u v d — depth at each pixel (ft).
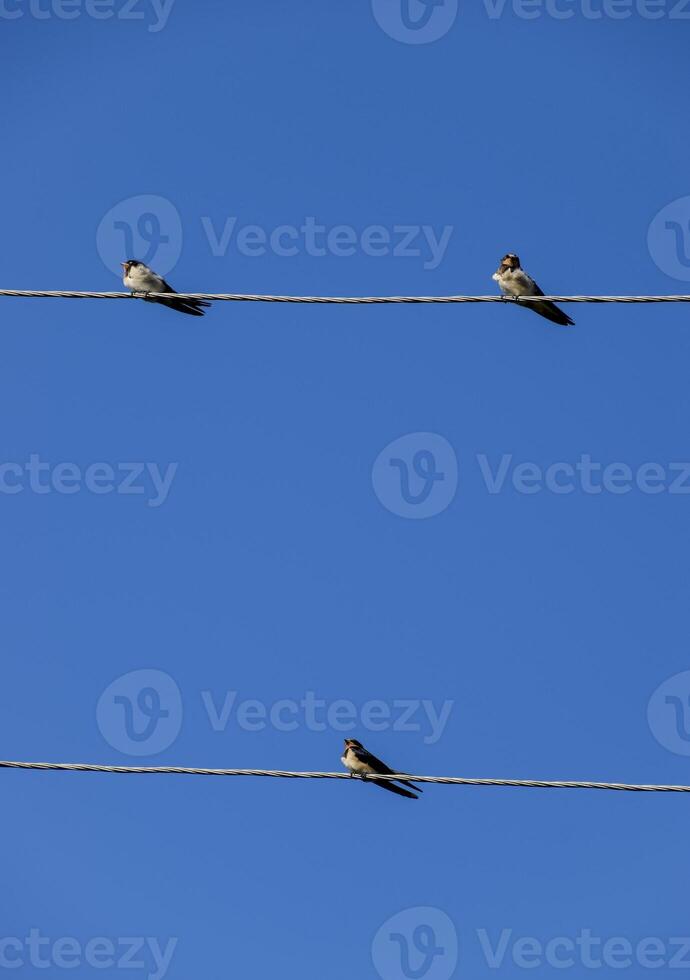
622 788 48.65
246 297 53.21
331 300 52.70
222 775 50.03
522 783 48.98
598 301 51.90
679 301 51.70
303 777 50.19
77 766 49.78
